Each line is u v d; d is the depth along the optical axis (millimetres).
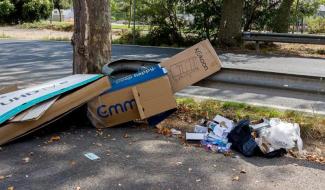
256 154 4594
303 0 24250
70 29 28797
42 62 12250
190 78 5562
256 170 4230
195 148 4801
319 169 4301
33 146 4746
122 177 4023
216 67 5594
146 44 18734
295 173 4188
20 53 14445
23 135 4828
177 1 18453
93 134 5188
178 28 18859
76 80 5387
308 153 4734
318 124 5477
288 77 5406
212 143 4836
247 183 3943
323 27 28578
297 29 25672
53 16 41375
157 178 4012
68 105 5031
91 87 5199
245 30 18906
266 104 7246
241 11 16906
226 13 16875
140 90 5281
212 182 3949
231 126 5102
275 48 16844
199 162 4398
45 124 4922
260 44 17438
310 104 7316
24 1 33969
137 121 5727
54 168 4195
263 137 4660
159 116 5461
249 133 4715
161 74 5285
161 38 18891
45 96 4988
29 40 19922
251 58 13758
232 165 4340
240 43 16859
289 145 4629
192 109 6359
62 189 3771
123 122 5422
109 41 6340
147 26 19562
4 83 9039
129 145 4848
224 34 17031
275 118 5461
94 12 6148
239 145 4680
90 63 6219
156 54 14367
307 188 3879
